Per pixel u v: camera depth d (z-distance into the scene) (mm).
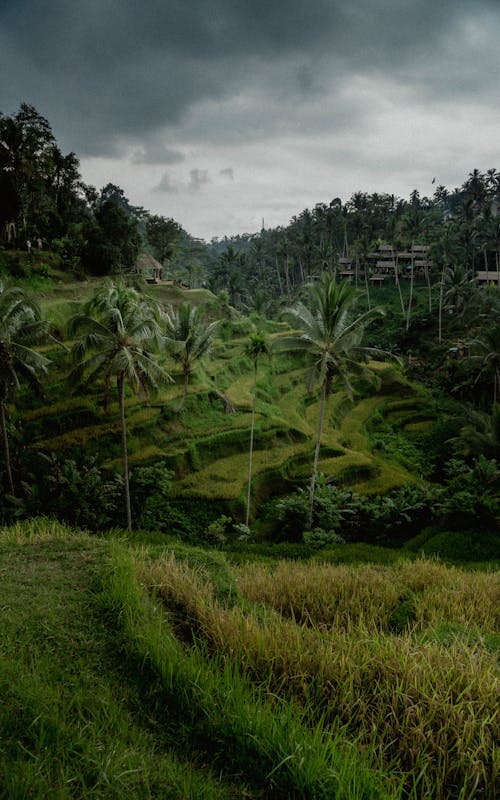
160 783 3023
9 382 23906
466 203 98375
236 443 34625
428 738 3785
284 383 47375
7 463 24734
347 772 3170
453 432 42969
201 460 32719
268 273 122438
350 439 40750
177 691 3986
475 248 85562
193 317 34938
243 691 4074
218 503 28734
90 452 29484
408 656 4727
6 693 3490
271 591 10477
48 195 57156
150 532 23641
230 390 41469
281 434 37000
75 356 24438
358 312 82000
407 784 3469
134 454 30453
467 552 22234
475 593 11039
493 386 51000
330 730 3752
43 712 3393
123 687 4027
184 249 117562
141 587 5949
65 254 53531
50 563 6422
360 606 9672
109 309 23797
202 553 8562
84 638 4562
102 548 6949
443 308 74000
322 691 4281
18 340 24281
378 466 34875
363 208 117688
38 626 4645
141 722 3695
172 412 34000
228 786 3176
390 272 97438
